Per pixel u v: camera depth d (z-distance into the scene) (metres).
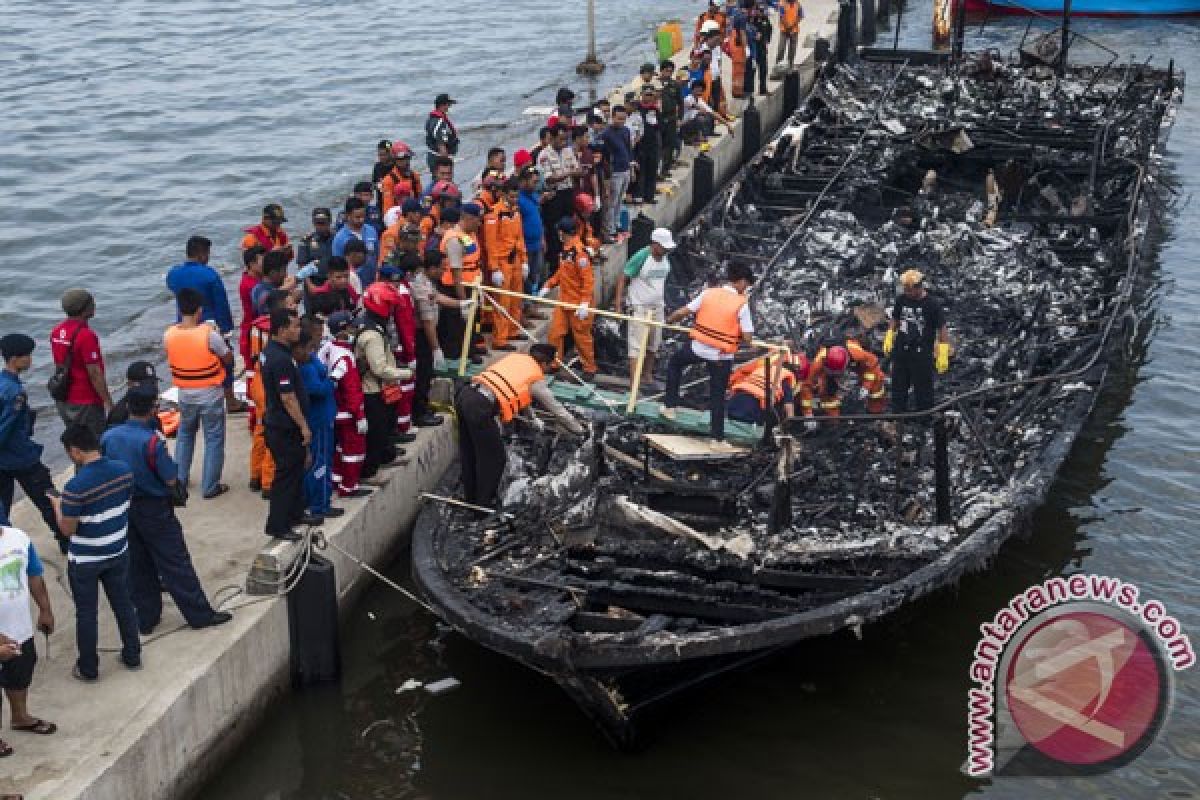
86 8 62.41
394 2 64.44
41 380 26.81
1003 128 36.69
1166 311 29.95
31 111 45.06
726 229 30.38
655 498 18.03
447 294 21.34
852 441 20.31
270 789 15.68
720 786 15.80
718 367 19.25
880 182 33.31
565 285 22.33
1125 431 24.70
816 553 17.14
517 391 17.98
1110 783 15.74
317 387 16.94
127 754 13.41
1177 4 61.25
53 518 16.73
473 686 17.61
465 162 39.62
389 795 15.65
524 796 15.64
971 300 26.77
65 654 15.08
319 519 17.62
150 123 43.94
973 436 20.03
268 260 18.98
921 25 62.06
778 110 43.06
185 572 15.34
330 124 44.28
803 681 17.67
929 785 15.81
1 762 13.18
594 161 27.41
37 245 33.69
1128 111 38.19
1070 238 30.00
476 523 18.30
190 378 17.80
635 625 16.09
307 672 16.97
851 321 25.30
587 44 54.03
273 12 62.06
